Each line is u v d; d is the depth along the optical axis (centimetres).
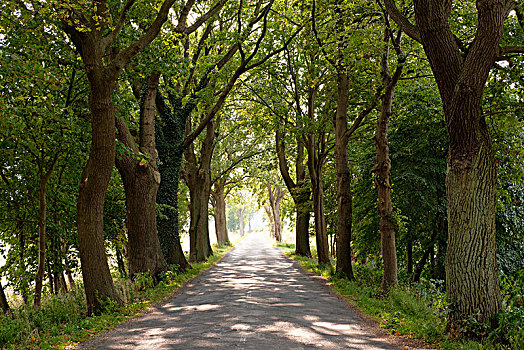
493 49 700
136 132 1730
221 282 1658
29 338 751
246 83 2222
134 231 1550
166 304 1141
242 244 5794
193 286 1538
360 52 1259
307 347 670
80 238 1023
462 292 717
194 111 2144
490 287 708
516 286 777
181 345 682
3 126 1052
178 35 1280
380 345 692
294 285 1555
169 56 1277
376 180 1363
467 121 721
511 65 1095
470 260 715
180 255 1961
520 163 1542
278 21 1762
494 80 1166
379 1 1216
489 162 729
